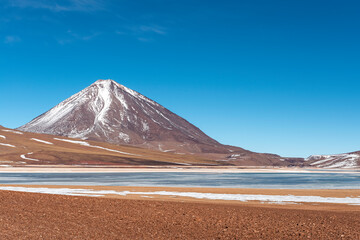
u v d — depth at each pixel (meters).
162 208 31.75
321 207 41.75
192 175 139.50
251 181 102.75
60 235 21.17
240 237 22.61
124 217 27.03
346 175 162.25
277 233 23.67
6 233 20.62
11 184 76.12
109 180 99.25
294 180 111.31
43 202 31.12
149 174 144.12
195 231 23.84
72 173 145.25
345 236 23.06
